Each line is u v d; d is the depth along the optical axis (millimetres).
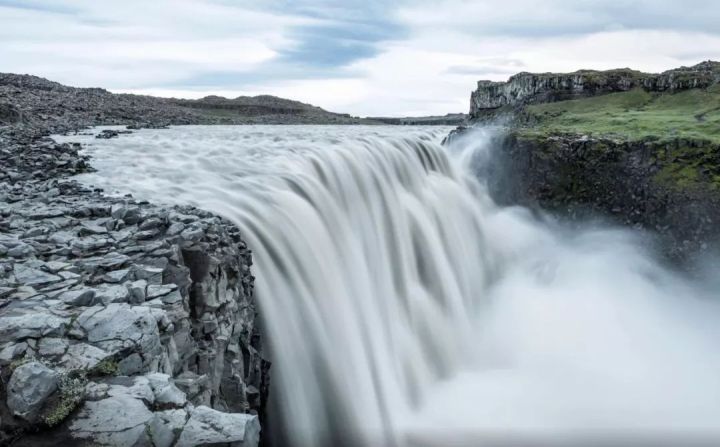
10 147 33688
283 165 36375
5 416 9797
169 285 15125
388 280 35469
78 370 11070
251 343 20828
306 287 25828
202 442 9969
